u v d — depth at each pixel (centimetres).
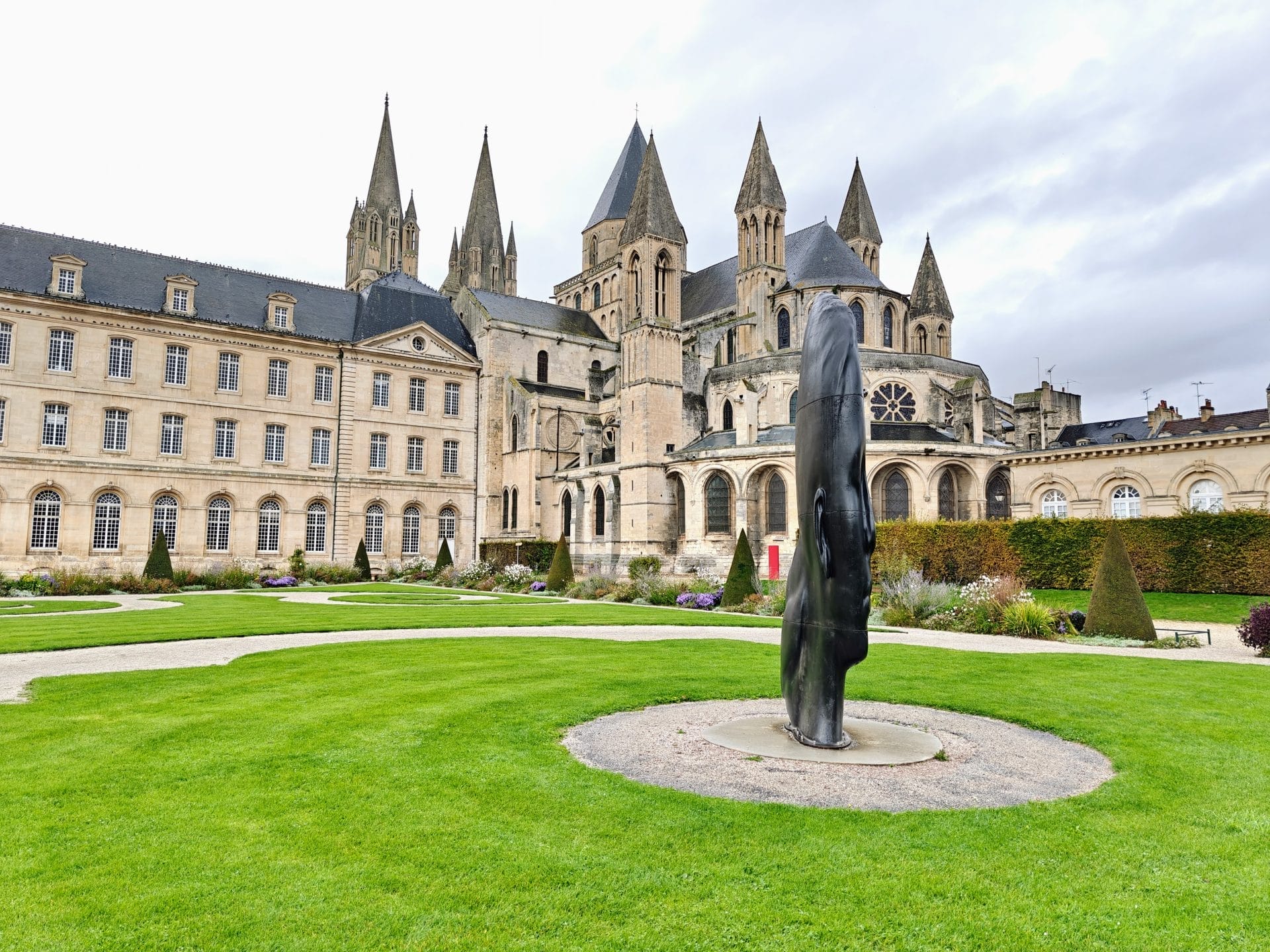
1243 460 4153
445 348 7225
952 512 5431
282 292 6531
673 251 6469
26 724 1195
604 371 7938
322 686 1509
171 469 5834
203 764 995
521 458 7238
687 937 584
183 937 576
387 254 9762
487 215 10556
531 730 1183
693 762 1043
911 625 2952
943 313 7594
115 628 2430
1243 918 621
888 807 873
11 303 5334
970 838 775
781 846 753
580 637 2323
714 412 6694
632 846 749
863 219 8500
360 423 6675
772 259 6981
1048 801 895
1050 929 601
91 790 892
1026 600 2794
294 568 5872
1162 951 573
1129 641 2469
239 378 6172
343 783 924
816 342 1177
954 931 597
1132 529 3759
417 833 772
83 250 5838
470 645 2112
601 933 588
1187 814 850
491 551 6969
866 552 1105
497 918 608
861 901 642
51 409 5462
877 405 6234
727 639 2342
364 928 591
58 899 632
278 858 712
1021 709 1373
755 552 5538
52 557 5394
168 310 5897
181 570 5247
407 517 6925
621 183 9806
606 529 6444
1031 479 5034
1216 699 1466
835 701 1121
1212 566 3512
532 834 773
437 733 1156
